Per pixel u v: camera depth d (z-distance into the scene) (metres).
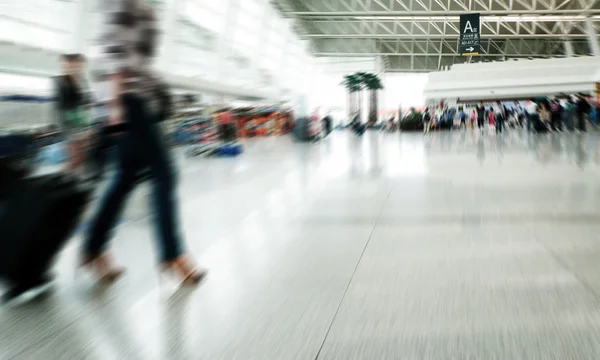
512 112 32.22
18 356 1.79
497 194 5.47
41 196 2.41
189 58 21.97
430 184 6.47
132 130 2.49
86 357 1.76
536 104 24.14
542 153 11.05
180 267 2.60
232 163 11.36
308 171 8.73
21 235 2.39
